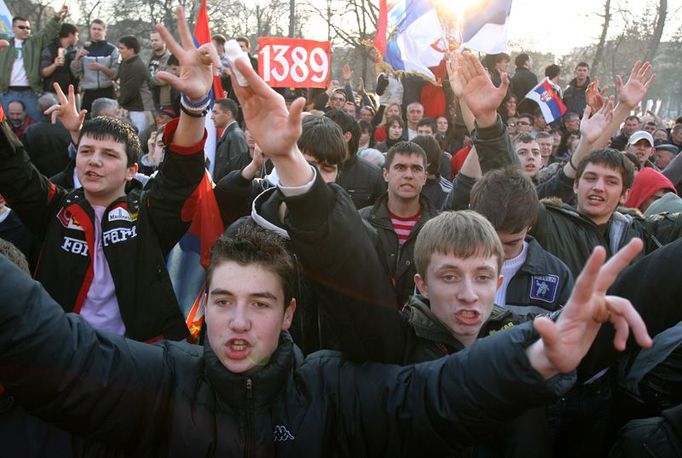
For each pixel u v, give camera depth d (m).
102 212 2.79
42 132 5.78
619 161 3.43
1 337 1.54
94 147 2.72
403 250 3.64
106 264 2.76
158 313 2.74
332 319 1.80
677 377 2.06
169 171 2.64
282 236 2.05
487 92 2.92
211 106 5.39
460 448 1.69
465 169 3.45
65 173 4.29
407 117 8.93
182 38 2.36
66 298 2.74
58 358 1.58
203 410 1.76
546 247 3.33
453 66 2.97
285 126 1.59
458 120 9.98
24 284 1.58
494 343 1.59
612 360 1.98
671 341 1.99
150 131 7.30
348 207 1.71
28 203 2.79
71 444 1.90
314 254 1.68
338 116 4.84
